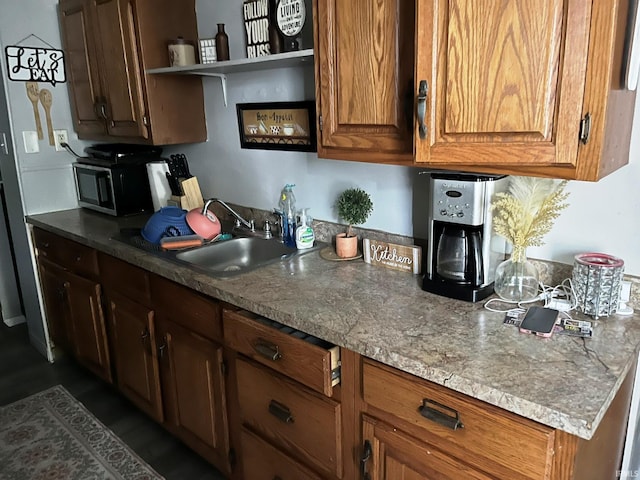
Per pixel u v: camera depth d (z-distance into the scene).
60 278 2.63
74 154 2.92
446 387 1.09
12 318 3.48
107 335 2.40
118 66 2.35
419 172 1.71
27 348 3.14
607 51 0.98
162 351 2.01
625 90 1.13
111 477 2.02
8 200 2.92
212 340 1.76
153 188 2.60
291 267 1.80
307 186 2.11
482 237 1.41
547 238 1.48
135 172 2.71
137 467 2.07
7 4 2.54
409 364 1.12
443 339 1.21
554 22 1.03
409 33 1.30
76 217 2.75
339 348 1.32
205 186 2.63
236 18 2.18
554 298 1.41
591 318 1.29
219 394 1.77
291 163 2.15
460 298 1.45
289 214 2.09
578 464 1.00
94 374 2.79
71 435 2.28
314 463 1.46
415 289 1.55
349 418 1.33
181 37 2.35
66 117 2.86
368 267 1.78
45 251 2.71
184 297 1.81
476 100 1.17
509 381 1.02
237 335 1.58
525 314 1.32
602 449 1.17
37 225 2.69
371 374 1.23
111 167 2.63
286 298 1.50
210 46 2.14
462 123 1.20
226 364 1.72
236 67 2.02
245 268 1.80
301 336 1.43
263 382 1.55
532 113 1.10
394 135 1.40
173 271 1.81
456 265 1.46
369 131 1.46
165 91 2.33
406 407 1.17
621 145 1.20
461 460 1.11
